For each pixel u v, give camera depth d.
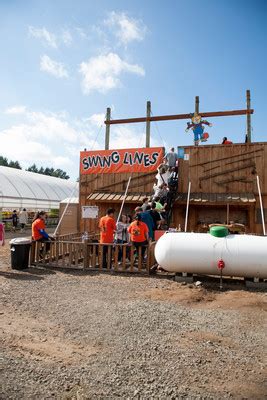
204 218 14.36
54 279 8.81
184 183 14.67
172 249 8.74
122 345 4.68
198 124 15.98
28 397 3.33
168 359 4.25
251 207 13.75
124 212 15.97
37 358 4.19
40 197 39.94
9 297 7.00
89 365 4.04
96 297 7.14
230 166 14.20
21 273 9.50
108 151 16.52
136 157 16.02
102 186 16.50
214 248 8.55
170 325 5.52
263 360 4.29
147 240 9.72
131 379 3.71
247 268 8.31
